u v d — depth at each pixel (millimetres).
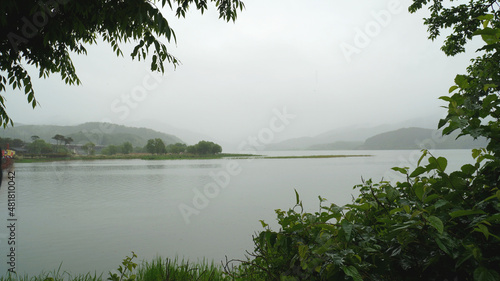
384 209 1541
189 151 106312
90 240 7602
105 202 14320
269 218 10352
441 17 6738
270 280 1710
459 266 1014
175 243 7312
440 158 1212
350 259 1118
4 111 3830
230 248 6844
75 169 39625
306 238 1557
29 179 26062
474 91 1272
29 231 8633
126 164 56344
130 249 6809
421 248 1101
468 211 986
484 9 5863
